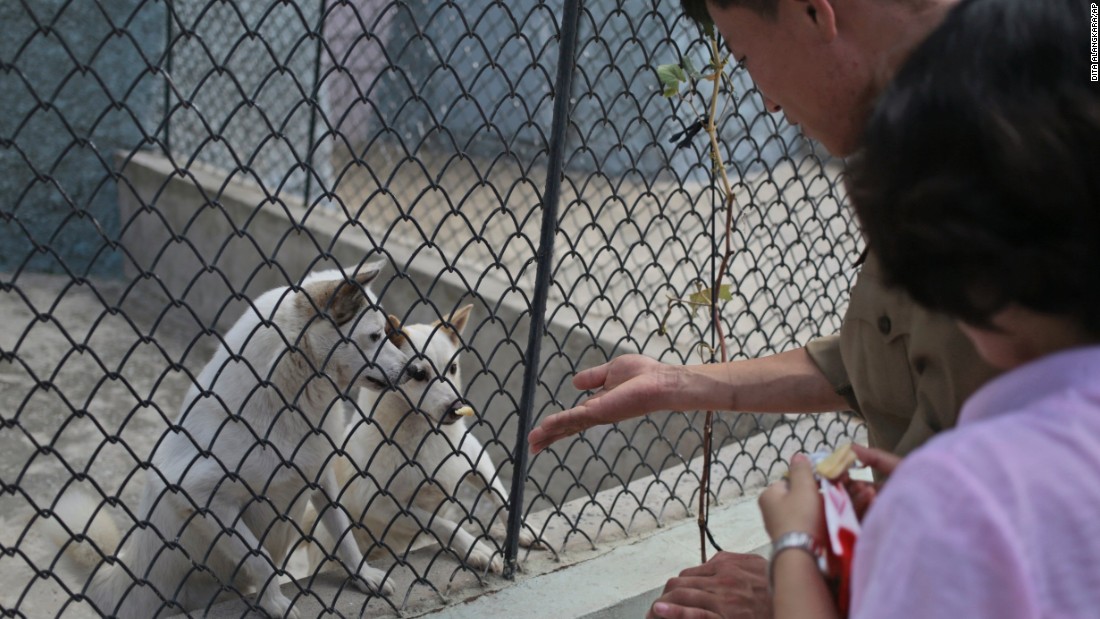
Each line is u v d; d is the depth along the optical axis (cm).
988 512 76
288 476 254
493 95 663
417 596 236
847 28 135
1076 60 80
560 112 213
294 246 568
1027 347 88
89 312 630
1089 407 80
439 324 214
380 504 312
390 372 263
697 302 239
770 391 184
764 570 168
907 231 85
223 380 250
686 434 391
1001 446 79
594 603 236
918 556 77
